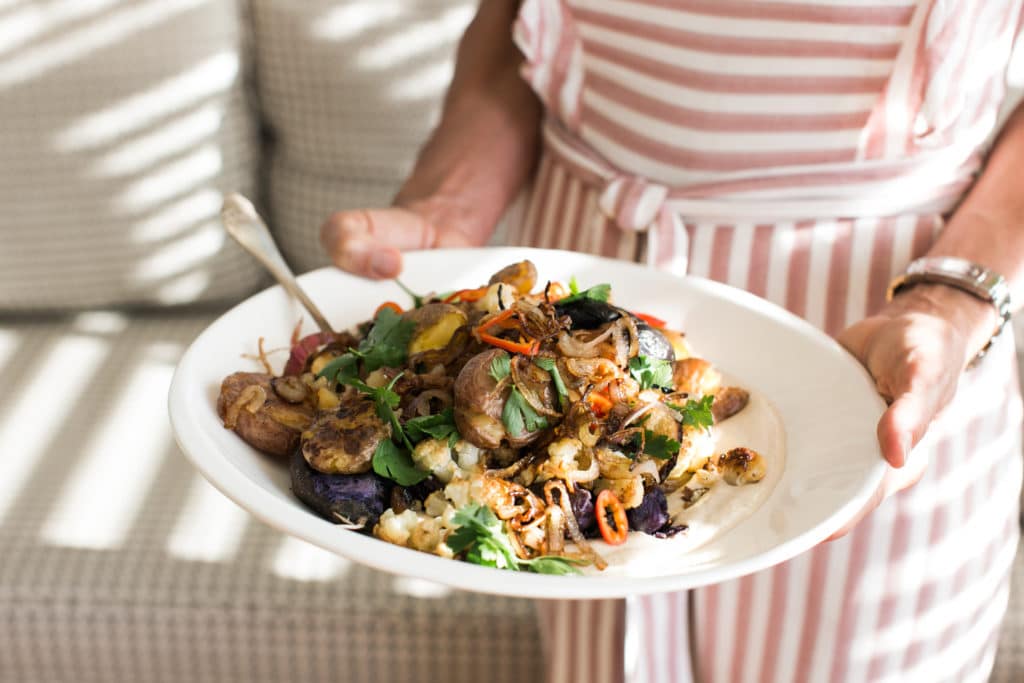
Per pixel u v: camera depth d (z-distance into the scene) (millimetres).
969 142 863
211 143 1502
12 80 1439
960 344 765
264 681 1221
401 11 1447
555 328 728
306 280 857
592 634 963
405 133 1494
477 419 699
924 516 872
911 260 881
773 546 660
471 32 1063
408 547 667
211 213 1533
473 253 884
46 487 1288
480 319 754
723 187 879
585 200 944
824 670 911
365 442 688
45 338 1549
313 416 731
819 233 879
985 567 904
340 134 1506
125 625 1199
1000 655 1132
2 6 1417
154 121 1469
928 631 904
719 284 854
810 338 796
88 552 1219
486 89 1035
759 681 939
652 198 891
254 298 826
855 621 893
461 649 1192
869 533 872
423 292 872
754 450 756
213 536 1241
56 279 1546
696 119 869
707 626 955
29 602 1197
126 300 1576
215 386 757
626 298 863
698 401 747
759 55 838
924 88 828
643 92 888
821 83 840
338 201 1546
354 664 1206
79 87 1447
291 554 1229
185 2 1440
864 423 722
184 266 1551
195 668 1218
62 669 1223
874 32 816
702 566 667
